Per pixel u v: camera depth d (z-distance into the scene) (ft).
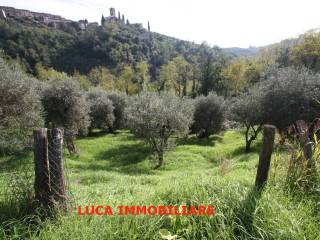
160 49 426.10
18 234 10.61
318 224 11.17
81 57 351.87
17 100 41.39
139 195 14.90
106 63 345.31
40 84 65.26
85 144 74.38
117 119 104.63
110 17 597.11
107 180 32.68
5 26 319.47
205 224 11.26
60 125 60.23
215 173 28.09
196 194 13.46
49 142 11.72
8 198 13.06
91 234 10.12
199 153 61.67
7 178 16.01
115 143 76.54
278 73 58.08
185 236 11.11
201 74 221.05
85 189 20.31
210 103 87.66
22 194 12.54
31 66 292.20
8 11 479.82
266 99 54.95
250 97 61.98
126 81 223.10
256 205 11.68
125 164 56.70
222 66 218.79
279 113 52.54
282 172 15.47
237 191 13.26
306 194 13.78
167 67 227.20
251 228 10.98
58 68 321.93
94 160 59.26
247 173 21.18
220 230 10.68
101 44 368.68
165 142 57.21
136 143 76.38
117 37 398.83
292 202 12.73
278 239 10.07
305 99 50.78
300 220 11.17
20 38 315.99
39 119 45.42
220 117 87.86
